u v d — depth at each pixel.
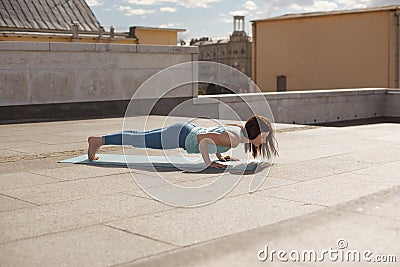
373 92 17.70
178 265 3.78
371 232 4.46
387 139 10.42
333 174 6.78
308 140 10.22
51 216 4.96
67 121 13.50
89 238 4.34
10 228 4.61
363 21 25.22
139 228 4.60
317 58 26.83
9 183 6.36
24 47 13.37
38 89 13.73
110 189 6.02
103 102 14.80
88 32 30.80
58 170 7.12
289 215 4.95
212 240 4.29
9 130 11.61
